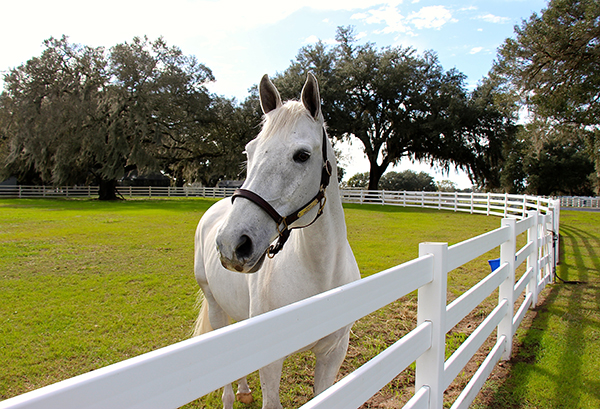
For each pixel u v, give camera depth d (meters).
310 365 3.08
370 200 23.73
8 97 24.86
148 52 26.23
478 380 2.44
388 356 1.29
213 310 2.67
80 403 0.56
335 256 1.81
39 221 12.06
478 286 2.29
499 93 16.14
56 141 24.28
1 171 27.25
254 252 1.38
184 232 9.92
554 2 13.00
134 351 3.21
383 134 26.17
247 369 0.83
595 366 2.94
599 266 6.46
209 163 31.52
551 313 4.20
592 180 37.53
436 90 23.95
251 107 29.27
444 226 11.75
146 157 24.70
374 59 23.92
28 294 4.68
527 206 14.06
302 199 1.51
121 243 8.21
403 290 1.43
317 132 1.61
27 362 2.98
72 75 25.61
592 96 13.34
